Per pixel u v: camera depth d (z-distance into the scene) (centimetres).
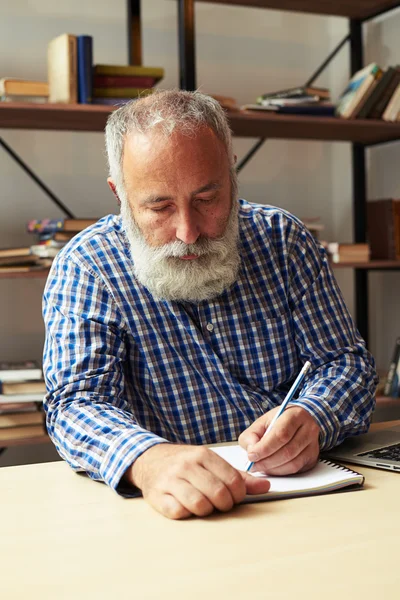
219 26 311
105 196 296
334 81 331
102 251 143
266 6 292
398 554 79
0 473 115
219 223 129
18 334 287
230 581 73
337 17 324
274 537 85
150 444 105
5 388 244
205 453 99
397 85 279
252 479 99
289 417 113
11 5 277
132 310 140
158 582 73
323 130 286
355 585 71
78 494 104
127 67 246
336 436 121
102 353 131
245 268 149
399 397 281
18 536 88
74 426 116
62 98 242
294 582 73
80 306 137
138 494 102
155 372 141
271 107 264
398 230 295
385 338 326
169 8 301
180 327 143
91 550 83
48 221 251
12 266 244
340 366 139
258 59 318
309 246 155
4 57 278
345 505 96
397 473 111
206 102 127
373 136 301
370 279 333
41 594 72
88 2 288
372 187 327
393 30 306
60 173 289
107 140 133
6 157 281
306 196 331
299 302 151
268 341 148
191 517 93
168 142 121
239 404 144
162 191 123
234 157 137
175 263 130
